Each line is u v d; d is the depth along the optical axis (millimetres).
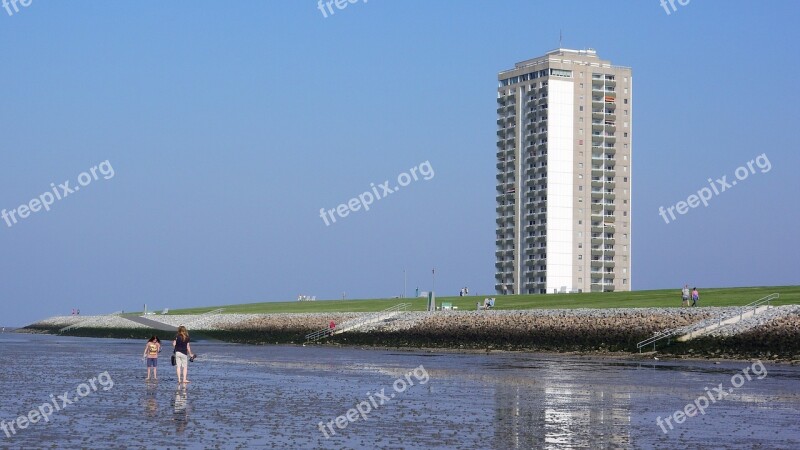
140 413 36812
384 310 150500
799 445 29844
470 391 48469
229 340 154375
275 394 45906
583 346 95688
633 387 51250
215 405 40250
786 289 117688
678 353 84312
